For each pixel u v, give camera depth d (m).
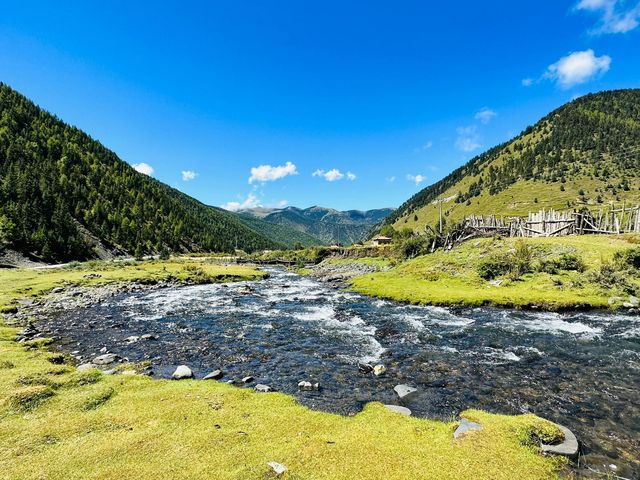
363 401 13.20
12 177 117.44
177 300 37.47
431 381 15.05
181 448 8.73
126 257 125.50
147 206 184.25
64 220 107.56
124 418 10.34
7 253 81.75
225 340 21.84
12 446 8.59
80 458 8.17
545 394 13.55
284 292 43.41
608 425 11.14
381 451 8.80
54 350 19.81
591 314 26.31
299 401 13.13
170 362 17.78
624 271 31.58
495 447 8.98
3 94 186.62
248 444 9.05
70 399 11.45
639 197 150.25
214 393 12.58
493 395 13.53
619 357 17.41
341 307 32.00
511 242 44.19
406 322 25.58
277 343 21.09
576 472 8.45
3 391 11.48
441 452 8.78
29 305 32.88
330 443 9.20
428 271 43.19
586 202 158.50
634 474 8.48
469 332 22.59
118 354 19.05
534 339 20.72
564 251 38.66
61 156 171.88
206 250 185.25
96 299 37.62
